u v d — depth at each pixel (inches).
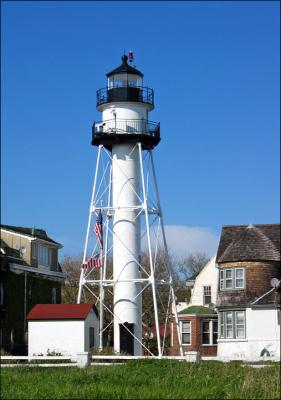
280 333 2064.5
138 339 2025.1
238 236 2300.7
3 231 2635.3
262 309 2134.6
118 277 2044.8
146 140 2097.7
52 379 1210.0
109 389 1043.3
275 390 1002.7
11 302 2442.2
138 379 1158.3
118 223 2064.5
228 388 1016.9
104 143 2097.7
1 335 2359.7
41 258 2701.8
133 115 2094.0
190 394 979.3
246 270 2188.7
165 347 2694.4
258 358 1781.5
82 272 2085.4
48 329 2014.0
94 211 2080.5
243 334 2150.6
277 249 2225.6
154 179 2140.7
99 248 2021.4
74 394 1017.5
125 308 2027.6
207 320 2635.3
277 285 2134.6
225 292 2208.4
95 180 2096.5
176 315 2110.0
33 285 2596.0
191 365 1321.4
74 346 1991.9
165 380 1130.0
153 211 2095.2
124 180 2076.8
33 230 2674.7
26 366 1441.9
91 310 2055.9
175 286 3459.6
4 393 1056.2
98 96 2135.8
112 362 1571.1
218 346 2198.6
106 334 2655.0
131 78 2121.1
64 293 3462.1
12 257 2504.9
